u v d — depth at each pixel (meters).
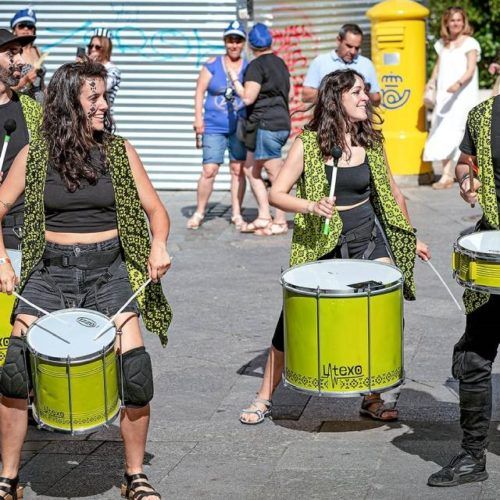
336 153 7.46
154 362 9.66
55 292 6.75
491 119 6.78
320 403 8.56
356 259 7.57
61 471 7.40
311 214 7.70
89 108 6.65
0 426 6.72
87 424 6.29
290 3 17.97
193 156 17.70
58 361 6.13
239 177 14.97
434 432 7.86
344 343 6.96
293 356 7.15
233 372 9.35
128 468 6.82
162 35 17.41
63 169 6.64
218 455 7.60
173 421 8.25
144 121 17.70
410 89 17.22
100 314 6.58
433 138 16.95
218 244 14.20
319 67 14.45
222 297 11.73
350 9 18.72
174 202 16.97
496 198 6.83
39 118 7.57
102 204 6.73
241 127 14.52
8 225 7.89
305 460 7.44
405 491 6.88
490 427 7.84
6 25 17.75
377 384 7.06
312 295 6.93
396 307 7.09
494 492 6.82
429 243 13.66
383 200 7.73
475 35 21.92
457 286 11.78
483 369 6.86
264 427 8.09
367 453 7.52
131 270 6.86
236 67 14.78
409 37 17.09
